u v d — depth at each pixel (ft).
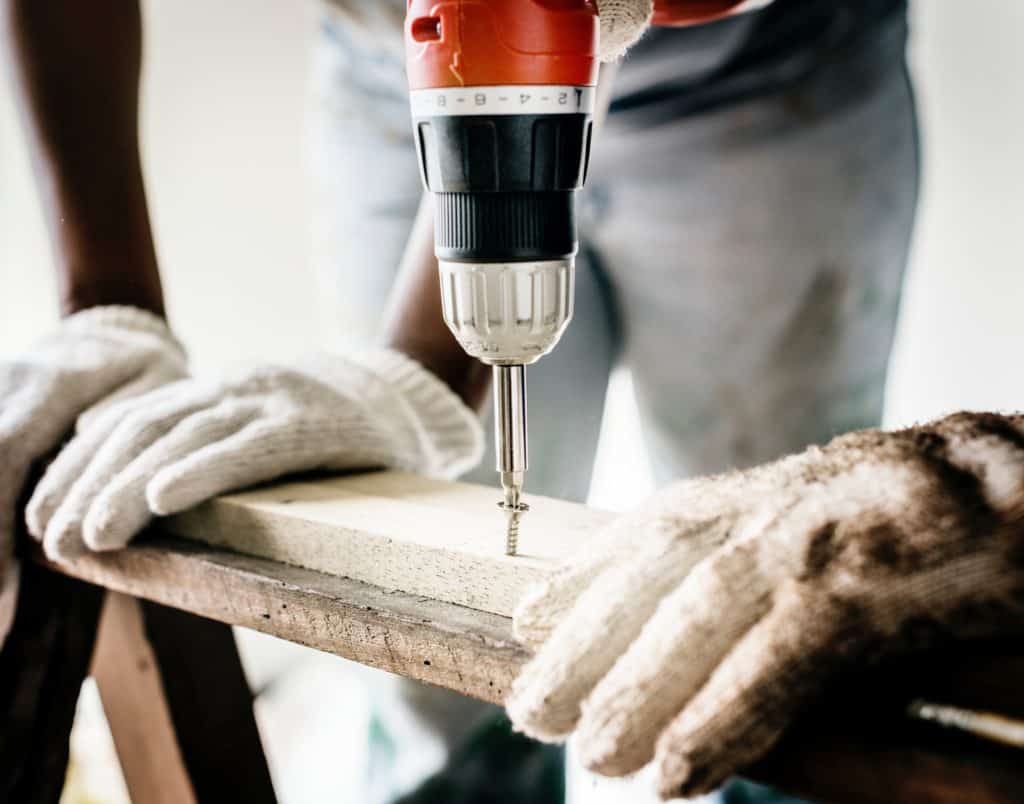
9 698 2.95
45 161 3.41
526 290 1.92
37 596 2.96
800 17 4.43
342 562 2.41
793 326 5.00
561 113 1.86
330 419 2.78
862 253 4.96
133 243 3.50
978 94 7.27
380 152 4.76
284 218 7.69
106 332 3.28
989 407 7.73
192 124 7.58
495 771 4.79
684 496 1.86
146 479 2.57
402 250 4.83
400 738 4.95
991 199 7.43
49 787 3.05
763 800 4.88
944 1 7.16
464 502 2.56
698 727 1.51
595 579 1.83
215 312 7.98
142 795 3.31
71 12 3.34
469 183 1.87
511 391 2.07
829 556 1.57
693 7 2.60
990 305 7.63
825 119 4.66
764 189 4.73
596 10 1.92
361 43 4.61
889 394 7.86
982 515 1.57
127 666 3.11
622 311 5.22
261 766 3.32
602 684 1.62
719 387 5.18
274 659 6.75
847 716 1.53
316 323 7.88
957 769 1.46
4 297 7.73
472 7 1.79
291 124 7.49
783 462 1.86
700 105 4.58
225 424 2.70
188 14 7.37
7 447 2.85
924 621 1.51
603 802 5.25
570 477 5.06
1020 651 1.52
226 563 2.50
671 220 4.85
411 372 3.10
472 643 2.05
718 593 1.59
